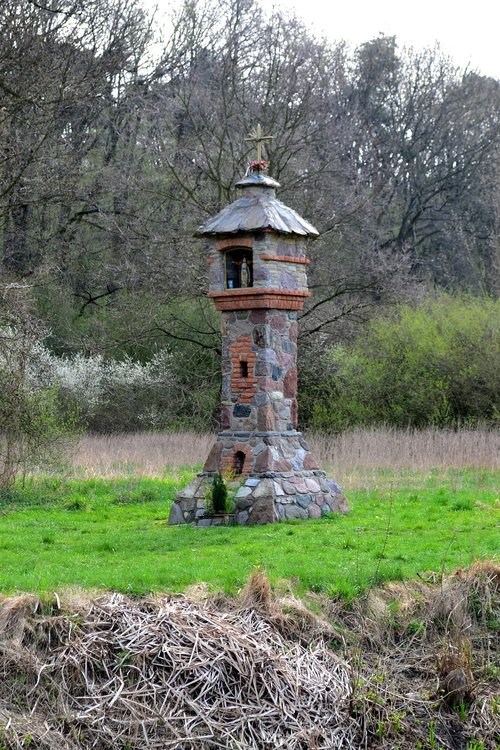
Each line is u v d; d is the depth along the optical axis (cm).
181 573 1820
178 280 4931
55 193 5078
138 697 1530
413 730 1620
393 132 7406
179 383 5353
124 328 5284
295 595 1770
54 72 4197
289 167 5044
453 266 7612
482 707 1664
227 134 5009
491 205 7325
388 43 7419
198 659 1589
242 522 2461
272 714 1562
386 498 2856
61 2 4272
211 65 5531
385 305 5188
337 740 1568
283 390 2586
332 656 1675
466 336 4928
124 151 6097
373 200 5822
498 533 2270
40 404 3144
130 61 5428
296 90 4941
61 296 5719
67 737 1458
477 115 7419
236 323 2584
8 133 4431
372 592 1822
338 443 3866
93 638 1583
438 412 4772
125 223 5453
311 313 5144
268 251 2534
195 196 5122
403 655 1734
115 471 3459
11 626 1568
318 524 2420
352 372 5053
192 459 3731
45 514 2734
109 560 2002
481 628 1806
